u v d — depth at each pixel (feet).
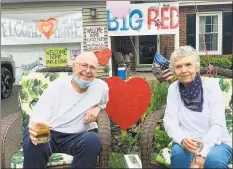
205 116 9.66
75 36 42.68
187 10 50.47
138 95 12.93
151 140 9.79
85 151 9.21
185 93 9.77
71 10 42.19
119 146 13.76
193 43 51.19
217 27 50.96
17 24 42.88
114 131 14.47
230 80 11.11
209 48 51.52
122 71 39.83
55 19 42.52
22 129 12.13
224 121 9.56
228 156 9.14
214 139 9.21
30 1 42.09
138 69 51.16
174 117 9.82
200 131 9.70
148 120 10.14
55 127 10.14
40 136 9.04
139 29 41.50
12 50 43.98
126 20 41.52
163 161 9.70
